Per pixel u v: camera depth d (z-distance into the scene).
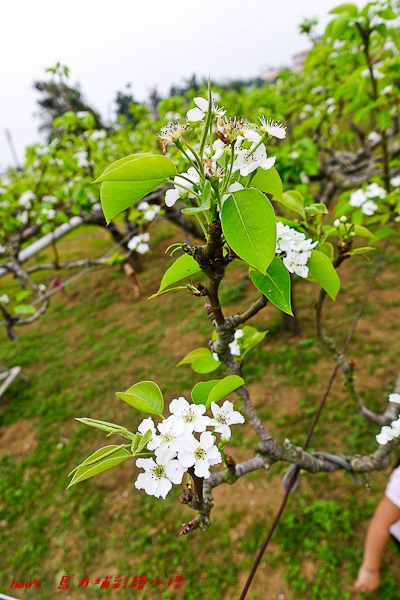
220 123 0.71
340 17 2.38
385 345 4.25
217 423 0.83
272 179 0.92
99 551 3.26
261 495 3.24
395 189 2.86
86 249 10.72
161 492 0.78
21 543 3.53
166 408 4.45
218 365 1.42
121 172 0.71
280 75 8.95
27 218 4.34
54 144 4.55
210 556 2.95
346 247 1.47
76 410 4.93
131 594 2.90
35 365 6.21
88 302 7.78
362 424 3.48
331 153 4.12
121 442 4.29
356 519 2.84
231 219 0.72
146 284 7.58
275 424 3.77
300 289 5.74
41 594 3.10
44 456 4.37
